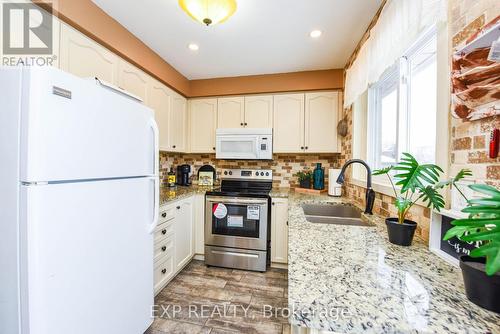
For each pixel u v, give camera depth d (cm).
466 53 75
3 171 76
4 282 78
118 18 169
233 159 295
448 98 87
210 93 289
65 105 83
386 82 178
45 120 77
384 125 181
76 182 89
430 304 55
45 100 77
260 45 207
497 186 67
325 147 263
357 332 48
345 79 244
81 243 92
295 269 72
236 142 276
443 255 82
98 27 155
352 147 217
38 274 76
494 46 65
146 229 133
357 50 204
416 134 133
